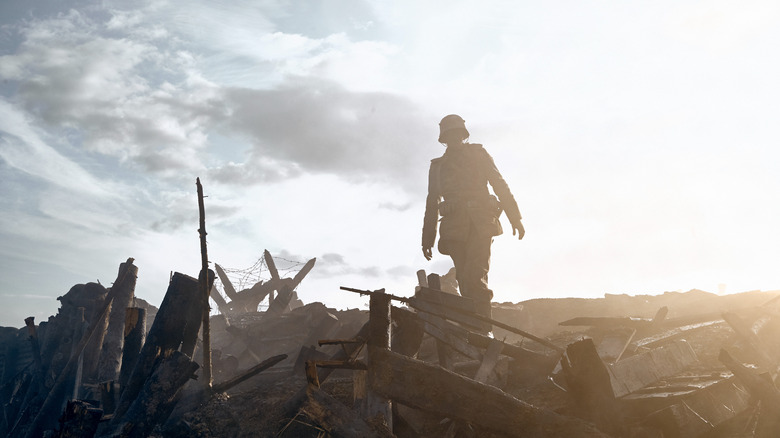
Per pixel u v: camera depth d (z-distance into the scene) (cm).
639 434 528
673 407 532
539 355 708
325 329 1063
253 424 678
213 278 830
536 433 521
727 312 720
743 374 545
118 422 717
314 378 576
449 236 888
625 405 578
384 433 533
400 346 705
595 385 539
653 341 718
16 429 1165
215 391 760
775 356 700
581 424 516
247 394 748
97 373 1170
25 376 1324
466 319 746
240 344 1199
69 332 1332
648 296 1098
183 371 729
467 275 879
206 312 801
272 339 1177
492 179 912
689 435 524
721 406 565
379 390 568
